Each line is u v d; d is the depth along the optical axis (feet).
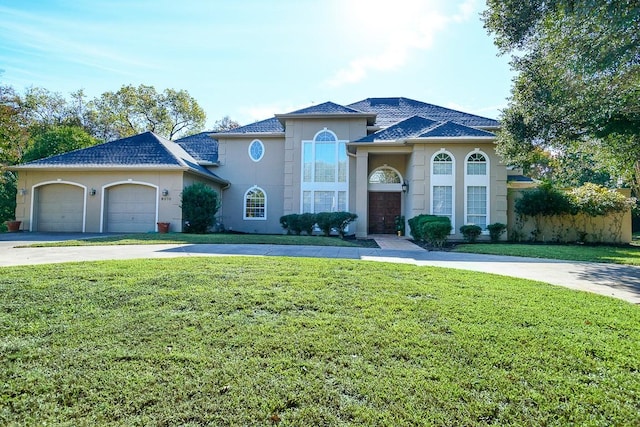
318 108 67.10
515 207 53.62
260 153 71.51
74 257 29.68
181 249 36.32
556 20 31.96
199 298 16.57
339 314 14.83
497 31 38.58
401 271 24.34
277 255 32.68
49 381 9.33
